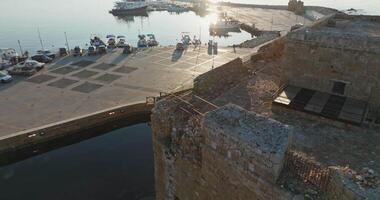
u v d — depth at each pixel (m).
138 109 31.39
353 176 7.95
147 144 27.36
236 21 93.44
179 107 15.45
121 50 56.19
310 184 8.87
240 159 9.70
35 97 34.97
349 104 15.12
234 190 10.34
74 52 51.97
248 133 9.58
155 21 104.81
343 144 12.90
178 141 14.02
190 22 103.19
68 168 23.95
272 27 83.38
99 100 33.75
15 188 21.41
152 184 21.38
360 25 20.33
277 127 9.54
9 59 50.44
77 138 28.75
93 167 23.91
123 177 22.34
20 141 25.66
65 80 40.56
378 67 14.52
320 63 16.17
